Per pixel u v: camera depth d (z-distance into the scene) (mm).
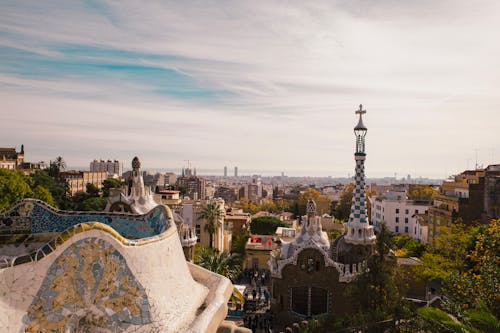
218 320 11859
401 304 29422
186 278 13062
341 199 138625
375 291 30344
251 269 67688
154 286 10891
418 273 46406
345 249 41594
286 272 41094
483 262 32688
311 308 40719
